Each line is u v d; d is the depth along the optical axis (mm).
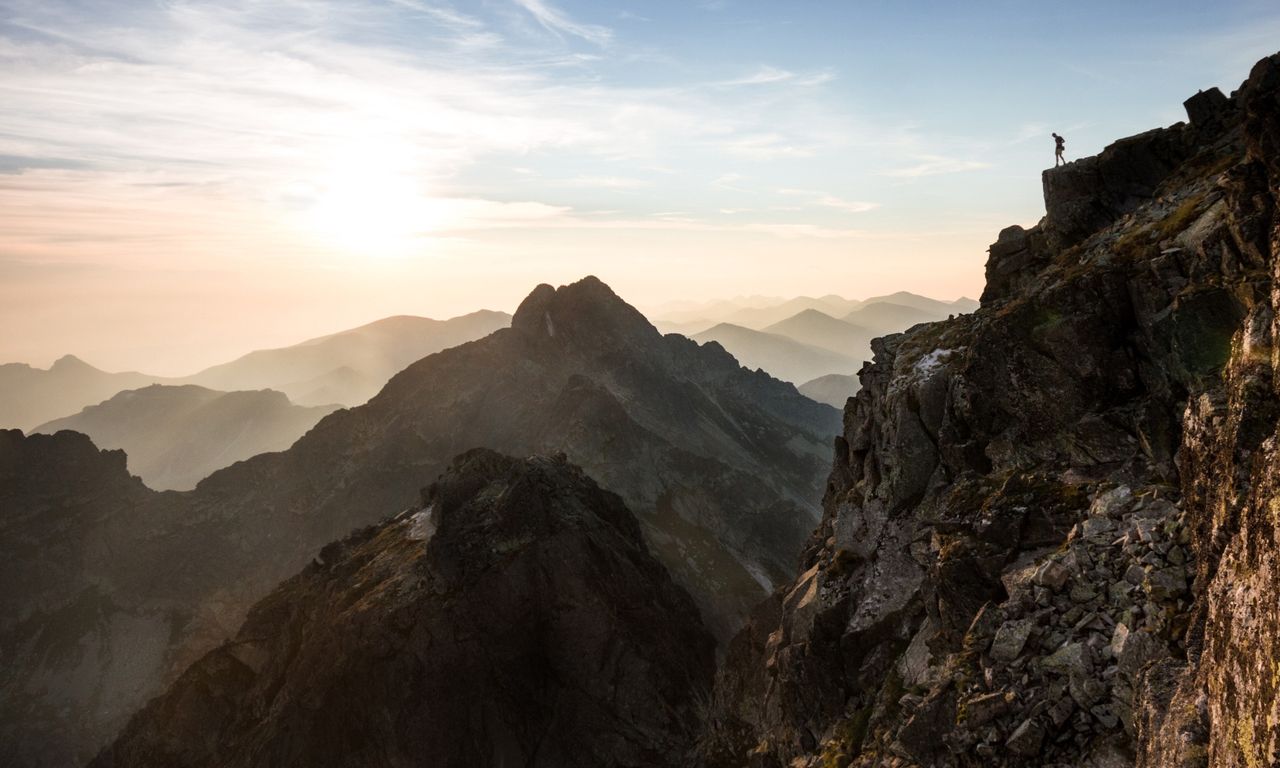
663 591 122812
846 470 45531
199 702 109062
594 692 100875
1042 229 41000
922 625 27797
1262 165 23078
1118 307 25984
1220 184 24141
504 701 97562
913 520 31500
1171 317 22625
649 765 95125
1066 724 16953
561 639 103250
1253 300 20703
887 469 34219
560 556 107500
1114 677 16688
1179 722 12484
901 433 33156
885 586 31234
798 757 32750
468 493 120375
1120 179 38344
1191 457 16406
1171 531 18141
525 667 101188
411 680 96500
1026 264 40656
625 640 103625
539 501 114875
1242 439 13688
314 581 122438
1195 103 37219
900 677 26703
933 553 27766
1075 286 27047
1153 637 16078
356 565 119688
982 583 23422
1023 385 27750
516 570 105062
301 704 96812
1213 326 21781
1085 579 19406
